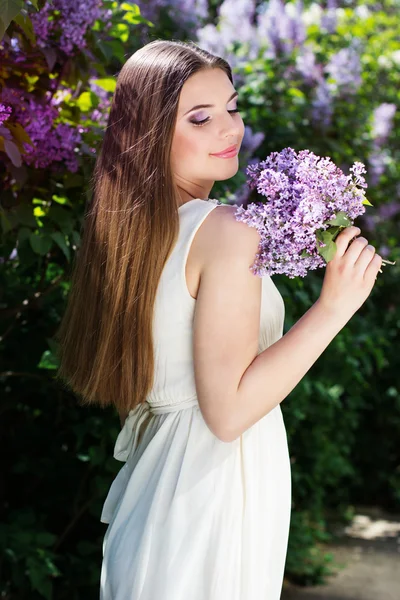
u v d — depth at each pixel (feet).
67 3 7.84
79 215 8.68
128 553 5.45
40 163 8.07
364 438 19.70
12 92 7.44
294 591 13.53
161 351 5.45
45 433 10.98
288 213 5.08
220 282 5.08
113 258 5.47
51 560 9.96
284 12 15.69
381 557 15.43
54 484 10.98
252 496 5.49
